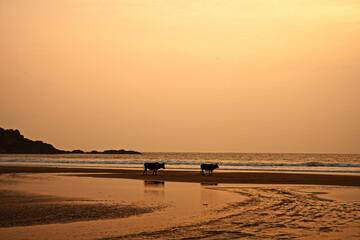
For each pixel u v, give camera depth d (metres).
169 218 13.12
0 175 34.31
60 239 9.96
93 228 11.38
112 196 19.30
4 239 9.93
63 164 65.00
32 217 13.10
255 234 10.47
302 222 12.20
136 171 42.81
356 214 13.70
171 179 31.41
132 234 10.55
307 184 26.81
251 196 19.56
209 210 14.88
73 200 17.50
